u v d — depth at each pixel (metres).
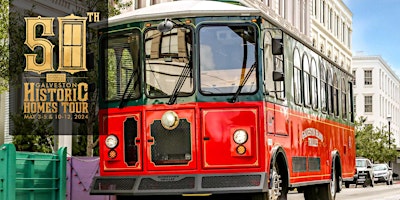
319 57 17.64
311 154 16.17
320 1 58.69
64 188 12.79
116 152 13.20
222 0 14.04
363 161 42.00
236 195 13.88
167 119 12.88
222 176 12.55
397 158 81.12
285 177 13.89
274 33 13.73
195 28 12.98
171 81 13.00
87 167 17.83
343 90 20.62
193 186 12.53
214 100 12.80
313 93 16.77
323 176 17.25
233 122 12.73
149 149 12.97
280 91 13.45
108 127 13.35
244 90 12.77
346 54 69.69
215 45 12.95
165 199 14.52
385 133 70.69
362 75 89.19
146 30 13.20
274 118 13.32
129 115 13.18
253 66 12.79
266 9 43.06
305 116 15.82
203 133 12.77
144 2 32.03
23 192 11.73
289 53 14.75
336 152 18.80
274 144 13.20
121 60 13.38
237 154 12.63
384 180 49.25
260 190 12.28
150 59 13.16
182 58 13.00
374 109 88.94
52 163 12.60
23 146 20.08
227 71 12.86
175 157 12.84
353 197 26.09
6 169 11.23
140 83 13.16
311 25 54.72
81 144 22.59
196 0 13.91
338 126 19.55
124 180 12.98
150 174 12.91
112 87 13.39
